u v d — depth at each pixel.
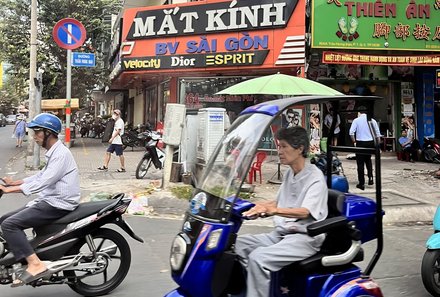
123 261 4.69
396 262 5.75
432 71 15.83
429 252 4.48
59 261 4.23
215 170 3.27
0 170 13.86
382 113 16.25
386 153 16.09
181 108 9.34
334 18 13.42
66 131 12.84
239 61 14.16
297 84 8.74
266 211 3.04
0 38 22.84
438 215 4.69
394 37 13.62
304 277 3.19
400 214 8.22
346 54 13.49
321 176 3.29
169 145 9.35
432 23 13.71
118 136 12.79
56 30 11.88
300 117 13.07
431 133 15.95
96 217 4.34
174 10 15.05
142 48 15.63
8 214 4.26
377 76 15.60
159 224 7.52
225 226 2.97
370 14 13.53
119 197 4.61
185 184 9.53
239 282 3.25
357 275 3.27
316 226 3.01
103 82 25.14
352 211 3.39
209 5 14.52
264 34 13.90
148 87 23.34
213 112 9.84
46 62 23.25
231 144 3.28
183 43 14.97
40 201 4.23
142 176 11.55
